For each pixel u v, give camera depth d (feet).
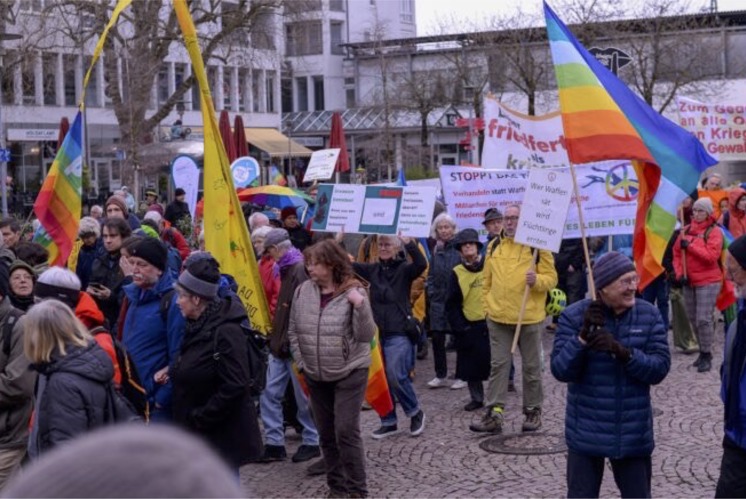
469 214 43.88
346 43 216.33
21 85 134.92
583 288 48.11
